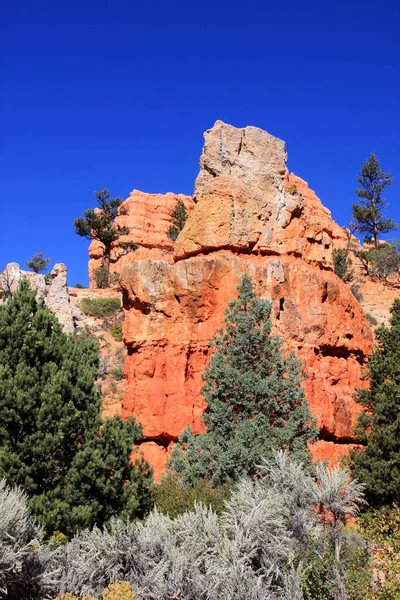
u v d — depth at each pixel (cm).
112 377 3400
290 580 1202
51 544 1228
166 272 2150
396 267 5572
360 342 2436
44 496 1318
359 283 5369
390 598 1138
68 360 1536
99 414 1553
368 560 1320
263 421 1753
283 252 2295
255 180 2403
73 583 1217
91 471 1386
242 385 1789
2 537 1094
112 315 4544
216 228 2205
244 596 1163
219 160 2461
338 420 2109
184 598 1194
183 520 1351
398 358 2081
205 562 1262
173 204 8225
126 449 1535
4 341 1481
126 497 1473
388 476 1883
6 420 1350
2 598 1134
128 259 6412
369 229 6506
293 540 1291
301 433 1808
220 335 1959
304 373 1955
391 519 1475
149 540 1271
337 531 1334
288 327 2117
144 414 2020
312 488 1430
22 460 1355
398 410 1962
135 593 1133
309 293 2231
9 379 1390
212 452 1742
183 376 2027
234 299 2048
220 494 1554
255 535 1277
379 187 6494
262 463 1662
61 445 1452
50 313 1638
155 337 2084
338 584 1184
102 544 1258
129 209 7925
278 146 2527
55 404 1402
